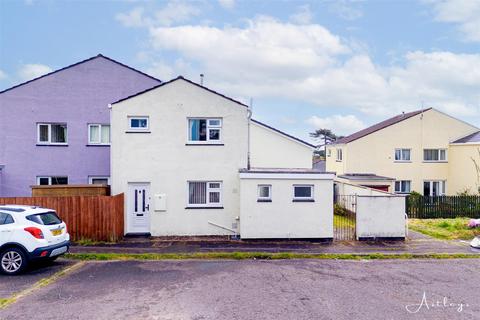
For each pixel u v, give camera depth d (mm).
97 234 14781
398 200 15453
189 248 13695
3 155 18953
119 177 15812
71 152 19422
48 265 11422
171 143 15922
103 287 9219
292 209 15227
